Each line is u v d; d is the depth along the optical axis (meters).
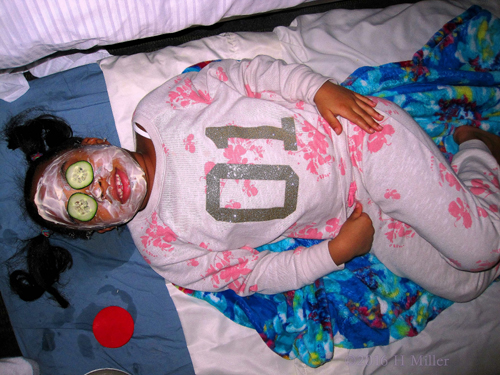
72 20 0.92
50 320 1.18
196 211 0.97
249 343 1.15
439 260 1.05
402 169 0.91
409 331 1.12
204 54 1.26
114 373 1.13
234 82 1.07
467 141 1.10
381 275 1.17
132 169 0.96
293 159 0.95
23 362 1.14
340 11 1.32
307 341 1.10
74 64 1.32
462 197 0.89
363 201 1.06
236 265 1.05
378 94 1.19
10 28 0.90
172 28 1.05
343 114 0.93
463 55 1.24
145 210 1.02
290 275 1.01
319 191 0.97
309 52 1.27
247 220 0.97
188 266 1.05
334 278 1.18
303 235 1.11
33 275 1.16
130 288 1.20
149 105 1.00
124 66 1.25
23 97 1.23
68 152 0.96
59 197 0.92
